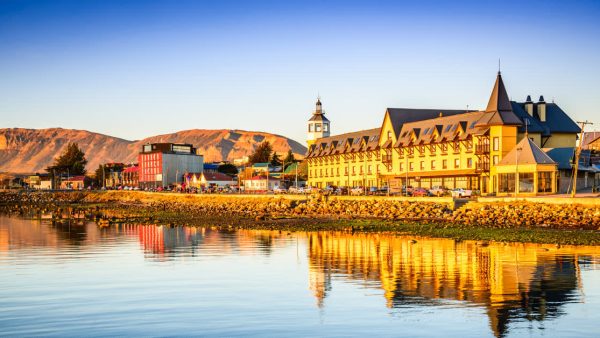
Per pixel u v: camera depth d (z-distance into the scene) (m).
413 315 34.62
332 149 171.88
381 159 148.38
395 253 57.84
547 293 39.38
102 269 51.31
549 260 51.91
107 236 80.19
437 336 30.97
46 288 43.12
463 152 123.38
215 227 92.12
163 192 197.25
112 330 32.62
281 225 92.25
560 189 107.12
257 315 35.16
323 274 47.44
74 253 62.00
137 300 39.12
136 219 112.06
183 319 34.50
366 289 41.47
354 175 161.50
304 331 32.03
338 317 34.53
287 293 40.66
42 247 67.62
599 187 110.50
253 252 60.91
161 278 46.72
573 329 31.84
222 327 32.91
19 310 36.84
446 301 37.66
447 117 132.38
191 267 51.97
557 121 122.94
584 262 50.66
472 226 79.94
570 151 108.88
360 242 67.62
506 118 114.19
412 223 86.88
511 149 113.81
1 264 54.56
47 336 31.72
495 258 53.41
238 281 45.09
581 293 39.31
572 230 72.94
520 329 31.91
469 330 31.81
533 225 78.75
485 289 40.75
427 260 53.09
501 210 88.38
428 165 133.38
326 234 77.81
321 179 177.50
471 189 119.00
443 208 96.62
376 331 31.84
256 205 132.38
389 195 123.38
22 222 109.25
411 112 148.50
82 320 34.53
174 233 83.38
